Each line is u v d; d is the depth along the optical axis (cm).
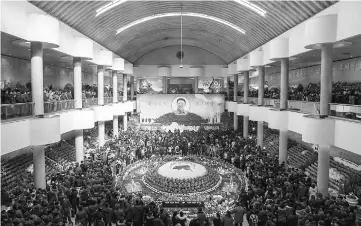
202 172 2167
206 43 4425
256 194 1486
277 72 4025
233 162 2439
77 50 2092
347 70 2417
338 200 1230
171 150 2969
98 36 2625
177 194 1886
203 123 4516
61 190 1427
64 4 1762
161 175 2098
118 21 2673
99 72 2742
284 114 2094
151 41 4300
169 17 3209
